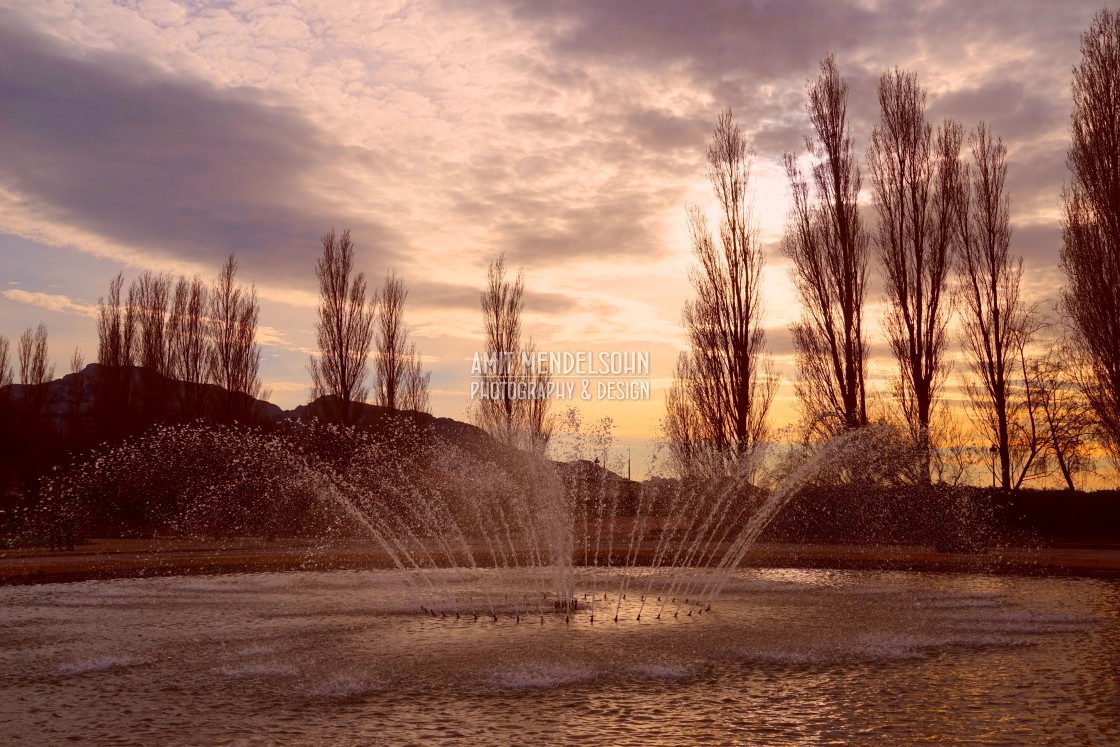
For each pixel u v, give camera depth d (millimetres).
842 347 24422
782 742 5527
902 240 23734
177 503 24609
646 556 19141
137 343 30594
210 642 8961
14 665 7863
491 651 8430
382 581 14719
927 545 21953
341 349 30031
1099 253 20391
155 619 10523
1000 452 24891
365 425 29234
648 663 7848
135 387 30125
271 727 5867
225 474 24875
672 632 9555
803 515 22797
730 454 25625
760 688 6961
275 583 14328
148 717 6133
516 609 11375
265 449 25359
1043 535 23094
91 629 9805
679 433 27656
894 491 22234
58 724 5980
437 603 11914
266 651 8445
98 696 6734
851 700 6594
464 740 5551
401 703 6488
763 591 13508
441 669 7605
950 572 16438
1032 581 14914
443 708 6336
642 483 27531
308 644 8836
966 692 6852
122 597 12586
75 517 23281
